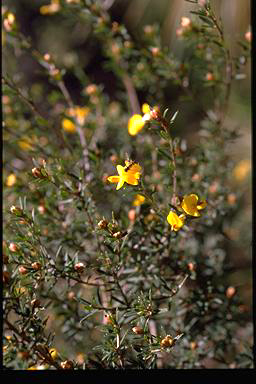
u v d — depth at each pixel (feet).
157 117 0.99
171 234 1.16
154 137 1.48
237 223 1.79
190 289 1.25
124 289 1.22
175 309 1.27
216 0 2.10
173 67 1.44
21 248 1.05
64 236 1.25
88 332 1.28
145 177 1.36
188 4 2.00
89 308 1.01
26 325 0.99
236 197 1.55
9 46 1.72
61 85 1.44
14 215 1.04
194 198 1.01
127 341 1.11
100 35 1.62
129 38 1.56
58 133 1.35
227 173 1.54
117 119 1.69
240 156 2.11
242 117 2.26
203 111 1.49
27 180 1.34
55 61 1.49
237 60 1.37
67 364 1.00
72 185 1.11
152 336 0.99
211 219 1.42
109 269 1.05
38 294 1.22
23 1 3.11
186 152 1.39
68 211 1.28
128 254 1.17
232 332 1.37
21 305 1.00
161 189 1.31
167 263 1.19
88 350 1.27
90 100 1.65
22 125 1.54
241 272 1.68
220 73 1.47
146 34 1.54
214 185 1.43
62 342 1.34
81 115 1.51
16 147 1.55
